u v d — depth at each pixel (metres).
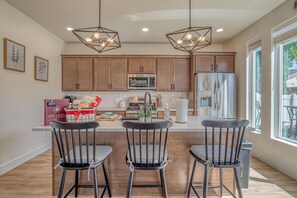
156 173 2.16
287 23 2.88
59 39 4.67
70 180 2.16
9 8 2.98
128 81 4.75
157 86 4.80
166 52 5.06
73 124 1.54
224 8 3.10
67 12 3.24
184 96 5.04
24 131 3.36
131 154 1.71
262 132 3.42
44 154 3.77
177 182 2.16
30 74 3.54
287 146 2.81
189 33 2.41
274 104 3.21
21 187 2.43
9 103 3.00
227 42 4.87
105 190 2.01
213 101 4.15
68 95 4.93
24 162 3.31
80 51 5.03
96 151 1.81
